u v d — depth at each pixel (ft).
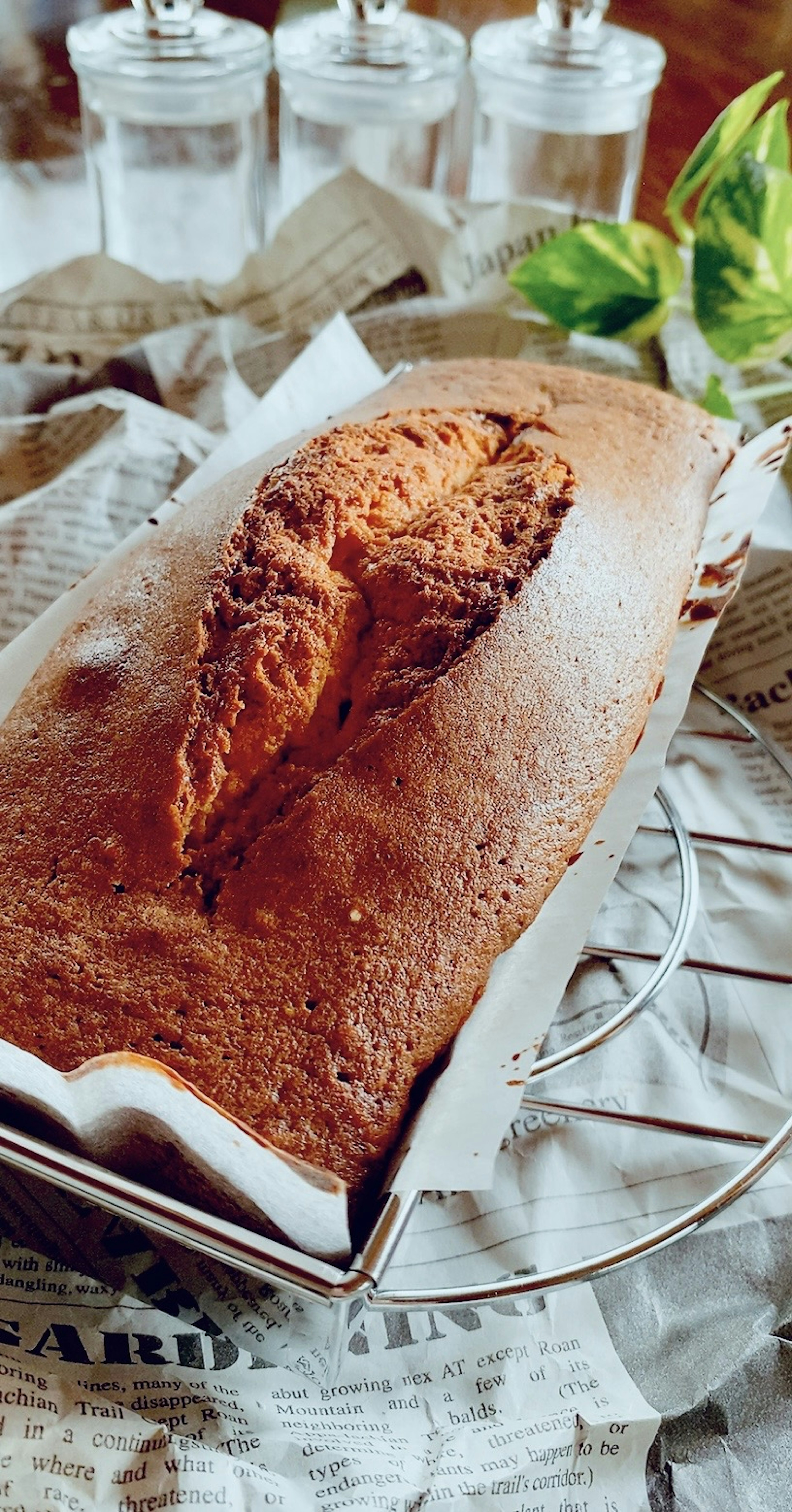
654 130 1.65
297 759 0.82
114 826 0.78
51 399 1.34
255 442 1.13
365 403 1.07
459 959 0.78
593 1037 0.85
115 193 1.53
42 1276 0.78
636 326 1.34
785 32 1.74
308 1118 0.71
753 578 1.19
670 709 0.99
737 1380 0.78
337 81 1.45
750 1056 0.94
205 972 0.75
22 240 1.57
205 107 1.44
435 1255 0.83
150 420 1.23
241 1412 0.73
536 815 0.84
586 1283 0.79
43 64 1.83
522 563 0.89
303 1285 0.62
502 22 1.57
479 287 1.44
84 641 0.89
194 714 0.80
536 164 1.53
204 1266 0.78
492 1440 0.74
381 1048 0.74
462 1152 0.71
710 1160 0.88
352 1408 0.75
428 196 1.39
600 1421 0.75
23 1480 0.66
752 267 1.20
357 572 0.88
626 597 0.94
